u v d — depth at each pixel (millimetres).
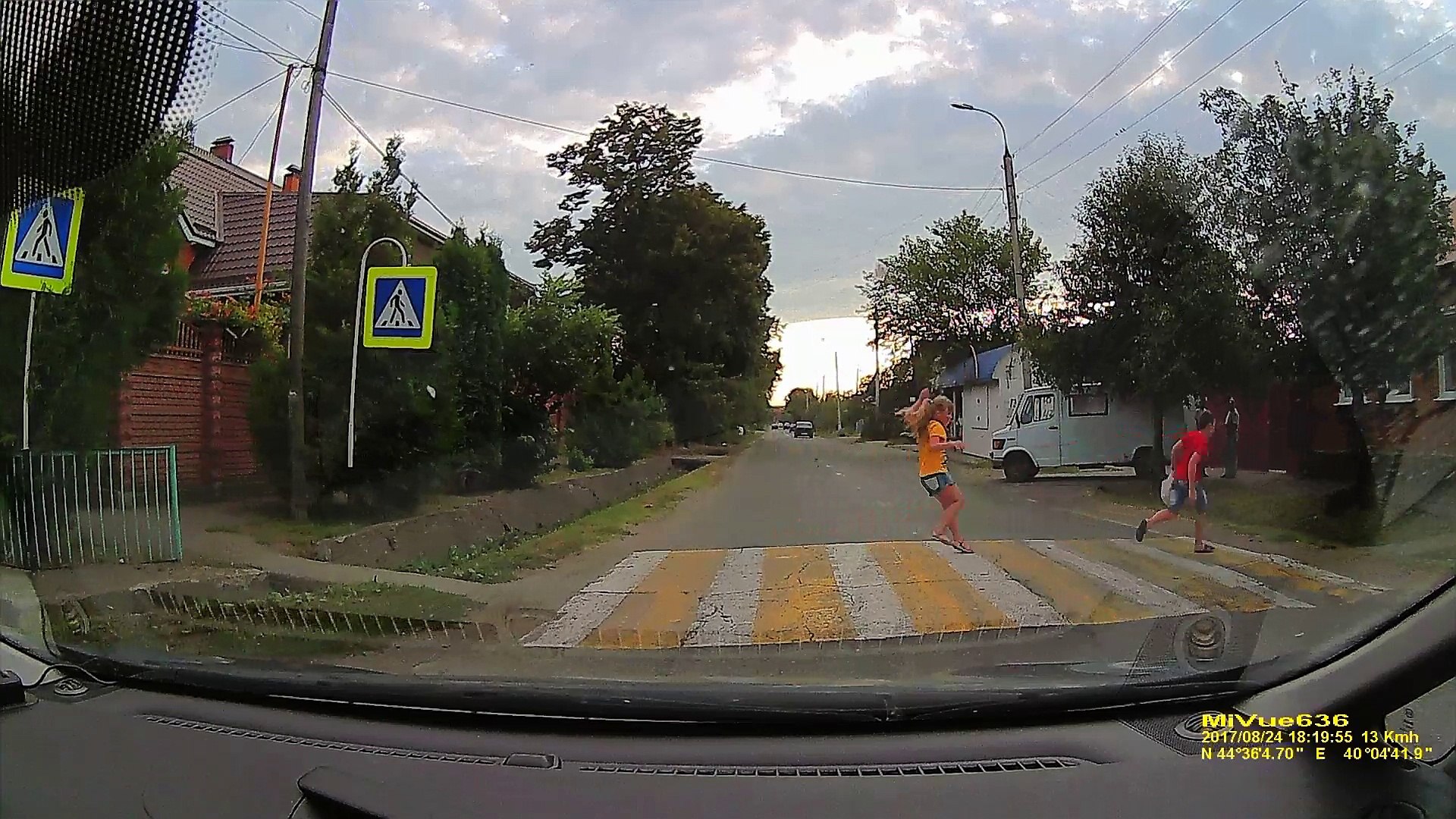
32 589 8227
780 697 3846
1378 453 12055
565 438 24125
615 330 24078
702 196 34531
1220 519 13094
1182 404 17531
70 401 9688
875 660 5941
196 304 15031
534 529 15523
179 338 14219
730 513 16656
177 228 10602
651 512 17281
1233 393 15766
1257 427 16797
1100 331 17359
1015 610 7652
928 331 51781
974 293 51000
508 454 18172
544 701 3928
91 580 8734
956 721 3801
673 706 3846
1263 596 7641
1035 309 20297
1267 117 13477
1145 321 16281
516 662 6504
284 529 11859
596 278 34062
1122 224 16672
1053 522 14031
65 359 9680
